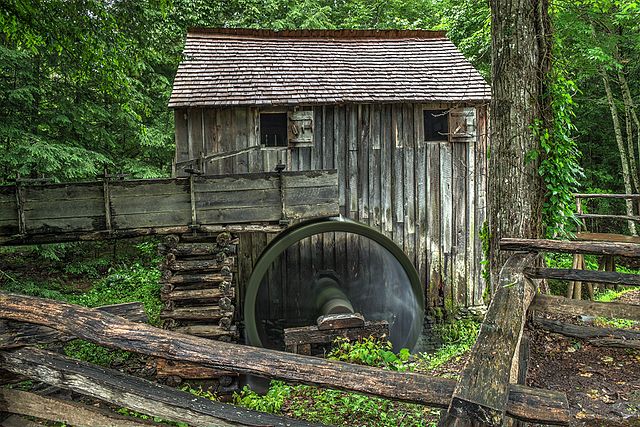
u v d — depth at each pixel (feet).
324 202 22.53
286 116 29.09
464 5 43.50
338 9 61.72
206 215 21.72
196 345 6.89
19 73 28.71
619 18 34.81
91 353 21.39
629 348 14.03
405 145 27.91
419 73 29.55
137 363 21.36
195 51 30.63
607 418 10.93
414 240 28.09
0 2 22.44
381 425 11.74
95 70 27.58
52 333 10.88
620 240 29.86
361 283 26.63
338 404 13.26
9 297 8.43
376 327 20.58
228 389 19.40
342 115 27.58
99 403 13.73
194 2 48.42
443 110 28.50
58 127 32.83
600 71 40.40
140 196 21.21
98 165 34.71
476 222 28.35
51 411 8.40
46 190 20.52
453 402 5.27
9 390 8.80
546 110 15.58
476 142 28.17
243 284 26.99
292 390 14.90
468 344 20.42
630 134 41.34
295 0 54.65
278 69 29.25
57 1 23.39
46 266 36.27
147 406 7.22
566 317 16.96
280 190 22.21
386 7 59.57
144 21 27.20
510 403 5.40
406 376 6.10
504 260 15.58
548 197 15.99
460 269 28.32
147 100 41.45
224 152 25.63
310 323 25.91
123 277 33.71
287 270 26.08
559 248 13.03
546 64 15.62
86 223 20.77
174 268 21.57
